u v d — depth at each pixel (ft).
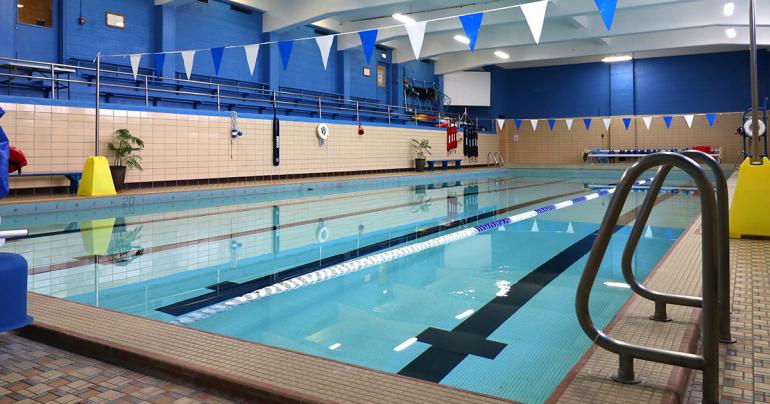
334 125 43.16
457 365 6.66
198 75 39.14
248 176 36.09
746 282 8.98
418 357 6.95
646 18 44.37
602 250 4.99
